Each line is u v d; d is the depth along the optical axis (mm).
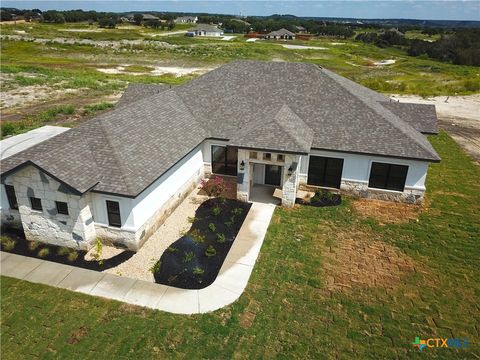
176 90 24250
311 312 12664
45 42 95875
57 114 35406
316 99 22156
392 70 76375
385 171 19750
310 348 11305
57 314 12391
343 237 17047
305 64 24125
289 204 19422
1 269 14438
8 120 33281
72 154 15281
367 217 18781
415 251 16141
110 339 11477
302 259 15422
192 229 17344
